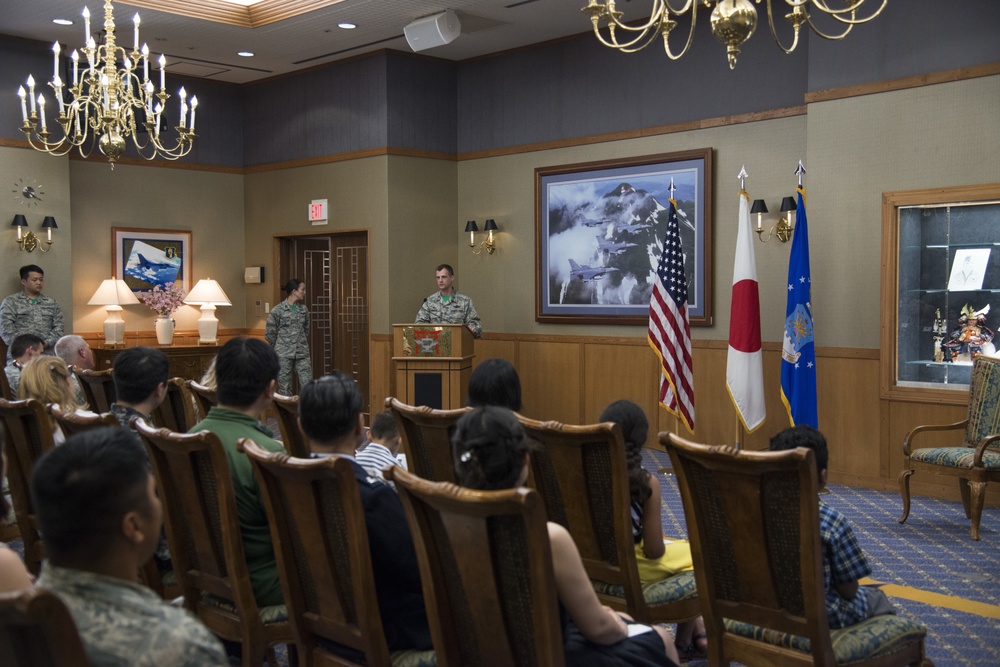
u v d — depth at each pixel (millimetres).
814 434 2809
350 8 7816
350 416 2627
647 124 8242
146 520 1399
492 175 9500
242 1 8289
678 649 3373
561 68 8844
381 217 9328
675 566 3098
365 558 2260
